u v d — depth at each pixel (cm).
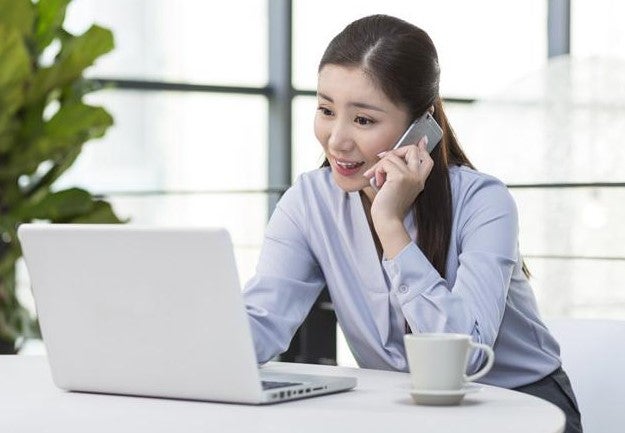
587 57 399
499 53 754
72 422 132
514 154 411
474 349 169
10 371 178
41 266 154
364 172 188
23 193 459
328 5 689
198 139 651
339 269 195
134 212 632
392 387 158
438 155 190
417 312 171
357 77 184
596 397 188
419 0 723
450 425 126
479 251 182
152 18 646
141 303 147
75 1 624
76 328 153
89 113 454
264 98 671
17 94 432
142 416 135
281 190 411
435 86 192
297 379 156
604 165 395
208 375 144
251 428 126
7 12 442
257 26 674
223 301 140
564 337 195
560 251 364
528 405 140
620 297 357
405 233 176
